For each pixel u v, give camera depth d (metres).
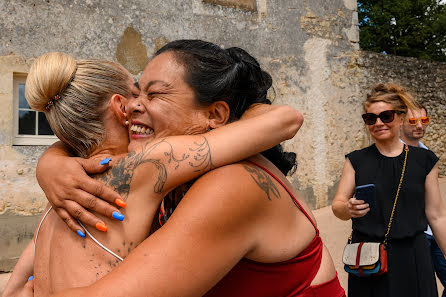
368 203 2.28
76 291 0.85
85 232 1.03
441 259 2.92
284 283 1.04
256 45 6.75
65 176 1.05
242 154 1.06
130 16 5.75
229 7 6.55
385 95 2.57
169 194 1.20
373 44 19.59
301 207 1.16
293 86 7.01
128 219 1.04
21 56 5.06
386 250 2.31
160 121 1.17
